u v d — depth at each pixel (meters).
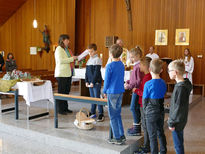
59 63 4.68
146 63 3.25
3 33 11.76
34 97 4.41
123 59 6.07
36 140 3.83
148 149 3.31
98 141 3.40
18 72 4.82
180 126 2.61
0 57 9.39
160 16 8.81
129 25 9.25
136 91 3.37
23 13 11.04
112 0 9.70
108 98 3.19
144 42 9.16
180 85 2.58
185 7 8.37
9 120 4.44
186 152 3.44
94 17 10.13
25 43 11.12
